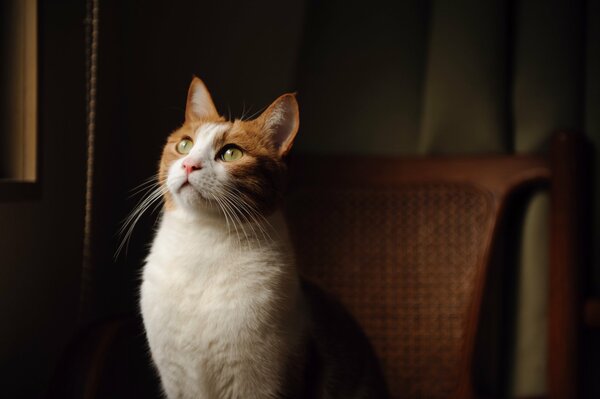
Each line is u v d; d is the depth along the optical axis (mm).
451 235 1403
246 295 913
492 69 1449
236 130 986
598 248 1463
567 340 1371
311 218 1424
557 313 1380
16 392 1083
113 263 1466
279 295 932
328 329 1058
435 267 1399
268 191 978
